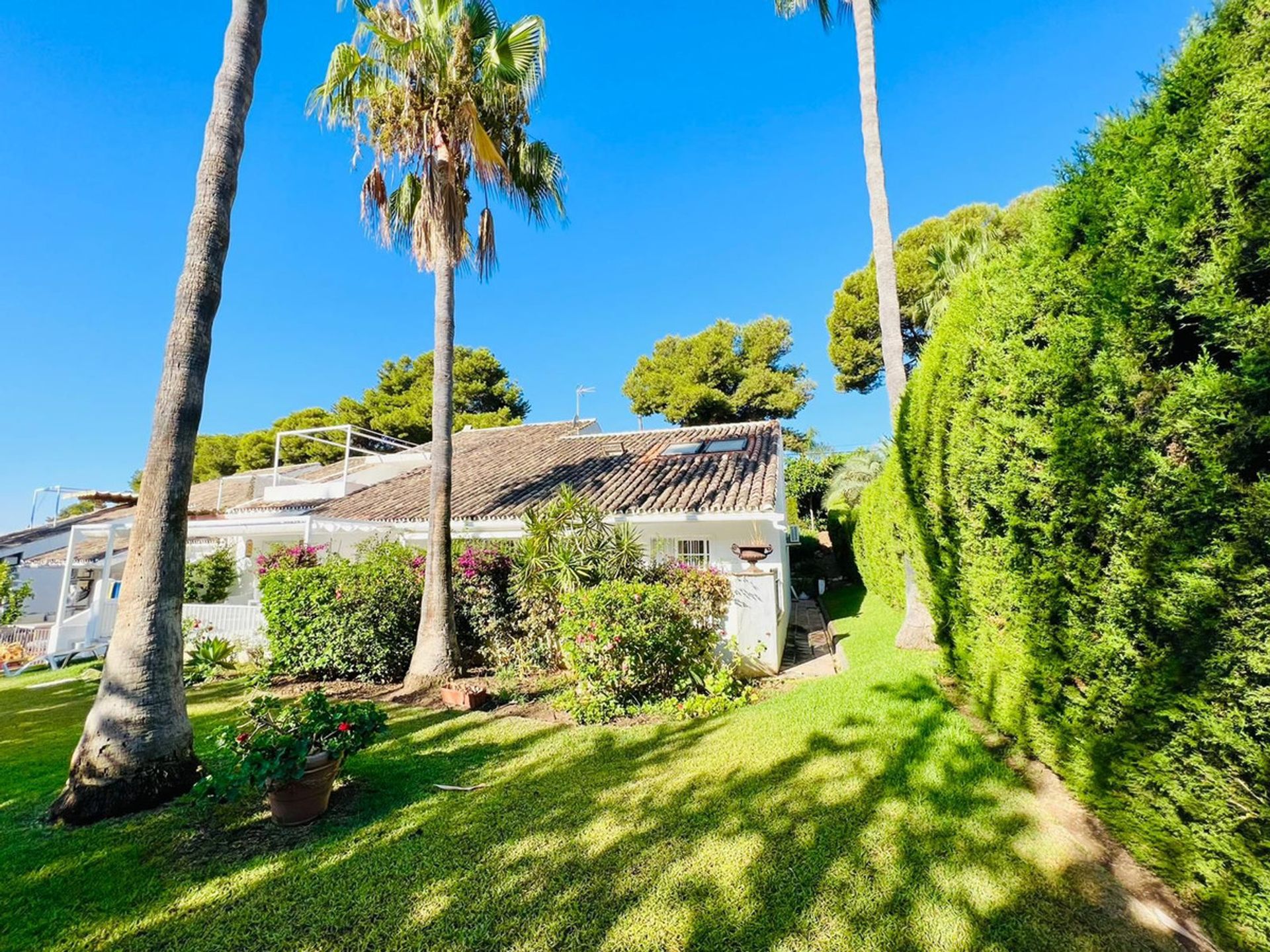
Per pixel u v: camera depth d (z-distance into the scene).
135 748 4.90
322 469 28.03
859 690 7.06
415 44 8.34
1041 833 3.72
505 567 10.30
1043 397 3.79
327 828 4.37
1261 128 2.40
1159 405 2.86
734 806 4.35
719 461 13.80
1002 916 2.95
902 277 25.42
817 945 2.82
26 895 3.57
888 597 15.09
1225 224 2.53
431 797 4.88
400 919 3.21
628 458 15.70
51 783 5.63
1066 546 3.59
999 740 5.17
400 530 13.81
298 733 4.61
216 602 17.00
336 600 9.70
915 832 3.79
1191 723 2.72
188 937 3.13
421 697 8.50
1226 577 2.54
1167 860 2.94
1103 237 3.28
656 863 3.63
